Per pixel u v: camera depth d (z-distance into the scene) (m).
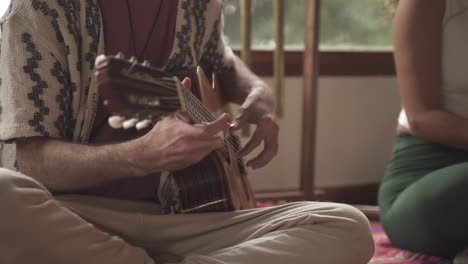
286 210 1.41
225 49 1.93
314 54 2.82
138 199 1.53
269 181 3.14
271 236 1.33
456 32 2.05
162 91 1.10
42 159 1.33
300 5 3.19
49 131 1.33
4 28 1.34
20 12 1.34
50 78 1.35
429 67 2.03
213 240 1.42
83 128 1.42
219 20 1.80
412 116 2.05
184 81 1.25
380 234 2.38
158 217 1.42
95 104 1.42
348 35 3.33
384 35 3.39
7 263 1.17
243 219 1.42
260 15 3.10
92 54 1.41
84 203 1.44
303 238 1.32
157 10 1.53
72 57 1.38
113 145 1.31
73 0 1.40
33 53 1.33
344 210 1.37
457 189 1.87
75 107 1.41
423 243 2.00
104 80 0.96
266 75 3.10
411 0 2.04
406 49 2.05
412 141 2.14
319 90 3.21
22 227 1.16
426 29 2.03
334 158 3.30
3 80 1.33
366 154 3.36
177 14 1.57
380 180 3.40
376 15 3.36
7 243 1.16
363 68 3.29
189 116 1.23
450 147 2.07
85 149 1.32
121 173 1.31
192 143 1.22
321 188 3.27
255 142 1.61
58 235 1.19
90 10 1.41
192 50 1.64
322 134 3.26
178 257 1.41
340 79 3.25
